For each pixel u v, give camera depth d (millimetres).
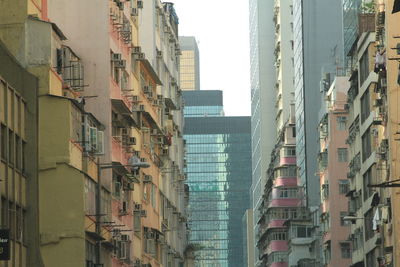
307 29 128375
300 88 133250
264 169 181250
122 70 64375
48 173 48250
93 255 51906
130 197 66438
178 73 106438
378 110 76688
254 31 193750
